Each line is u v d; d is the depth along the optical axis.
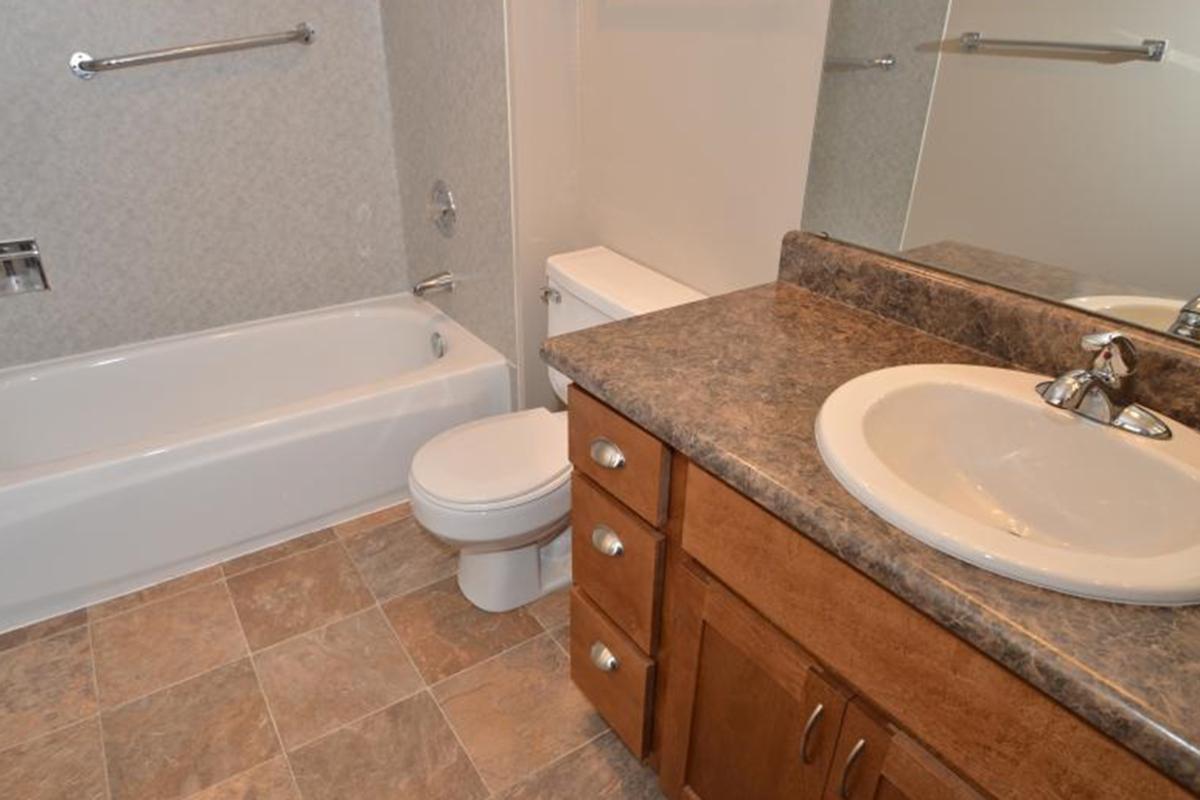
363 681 1.69
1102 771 0.63
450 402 2.20
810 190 1.40
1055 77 1.00
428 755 1.53
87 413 2.27
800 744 0.97
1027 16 1.01
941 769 0.78
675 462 1.06
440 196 2.32
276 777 1.47
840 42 1.27
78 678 1.68
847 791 0.92
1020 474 0.99
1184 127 0.90
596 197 2.01
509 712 1.63
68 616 1.84
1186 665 0.61
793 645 0.94
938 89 1.15
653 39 1.67
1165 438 0.88
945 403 1.03
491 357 2.27
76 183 2.10
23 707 1.60
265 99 2.29
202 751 1.52
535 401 2.31
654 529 1.14
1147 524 0.86
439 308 2.61
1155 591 0.66
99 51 2.01
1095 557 0.70
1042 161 1.05
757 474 0.86
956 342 1.19
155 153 2.18
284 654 1.75
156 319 2.36
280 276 2.52
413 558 2.07
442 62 2.09
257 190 2.38
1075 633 0.64
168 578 1.97
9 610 1.77
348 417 2.06
